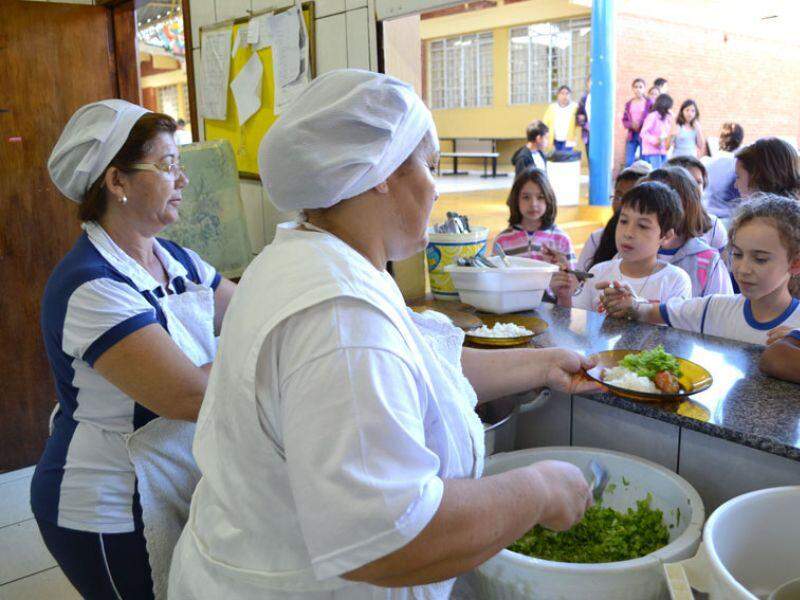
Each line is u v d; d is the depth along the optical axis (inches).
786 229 55.6
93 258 48.4
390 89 30.3
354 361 26.2
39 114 111.1
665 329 62.1
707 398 44.6
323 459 25.4
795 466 40.0
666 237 83.1
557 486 30.4
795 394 44.9
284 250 30.2
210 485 31.8
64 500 48.3
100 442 48.3
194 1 110.0
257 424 28.6
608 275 87.5
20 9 108.2
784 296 59.4
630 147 338.3
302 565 30.0
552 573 35.3
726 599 29.3
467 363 48.1
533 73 569.0
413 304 79.0
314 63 90.4
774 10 444.1
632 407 44.2
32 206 111.7
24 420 114.5
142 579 49.8
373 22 81.2
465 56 613.9
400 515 25.0
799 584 32.9
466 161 625.0
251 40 96.7
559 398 52.4
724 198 151.3
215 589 31.5
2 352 111.5
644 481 44.2
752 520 35.9
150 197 51.7
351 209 31.8
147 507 48.2
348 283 27.8
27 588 81.7
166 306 51.4
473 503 27.4
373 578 26.0
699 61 417.1
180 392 45.6
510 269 67.4
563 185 337.1
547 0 518.9
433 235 79.4
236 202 95.7
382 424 25.7
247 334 28.6
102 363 45.6
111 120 50.9
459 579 40.9
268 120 97.7
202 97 111.4
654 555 35.6
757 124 470.3
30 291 113.0
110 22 117.6
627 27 369.7
